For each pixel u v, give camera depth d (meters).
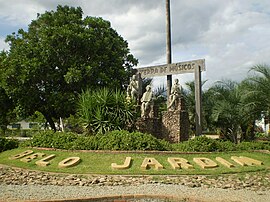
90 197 7.29
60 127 36.47
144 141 12.73
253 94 17.53
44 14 22.72
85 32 21.81
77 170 10.56
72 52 21.86
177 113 17.47
